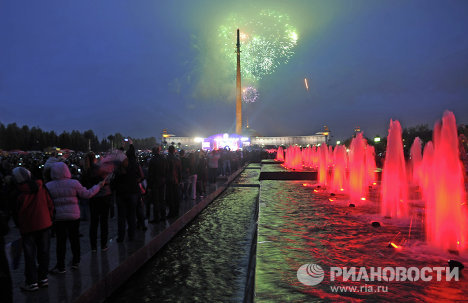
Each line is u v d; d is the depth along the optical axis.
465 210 8.81
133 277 5.75
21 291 4.32
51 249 6.75
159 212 8.99
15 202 4.28
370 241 6.14
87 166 6.28
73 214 5.02
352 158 14.97
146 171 9.40
